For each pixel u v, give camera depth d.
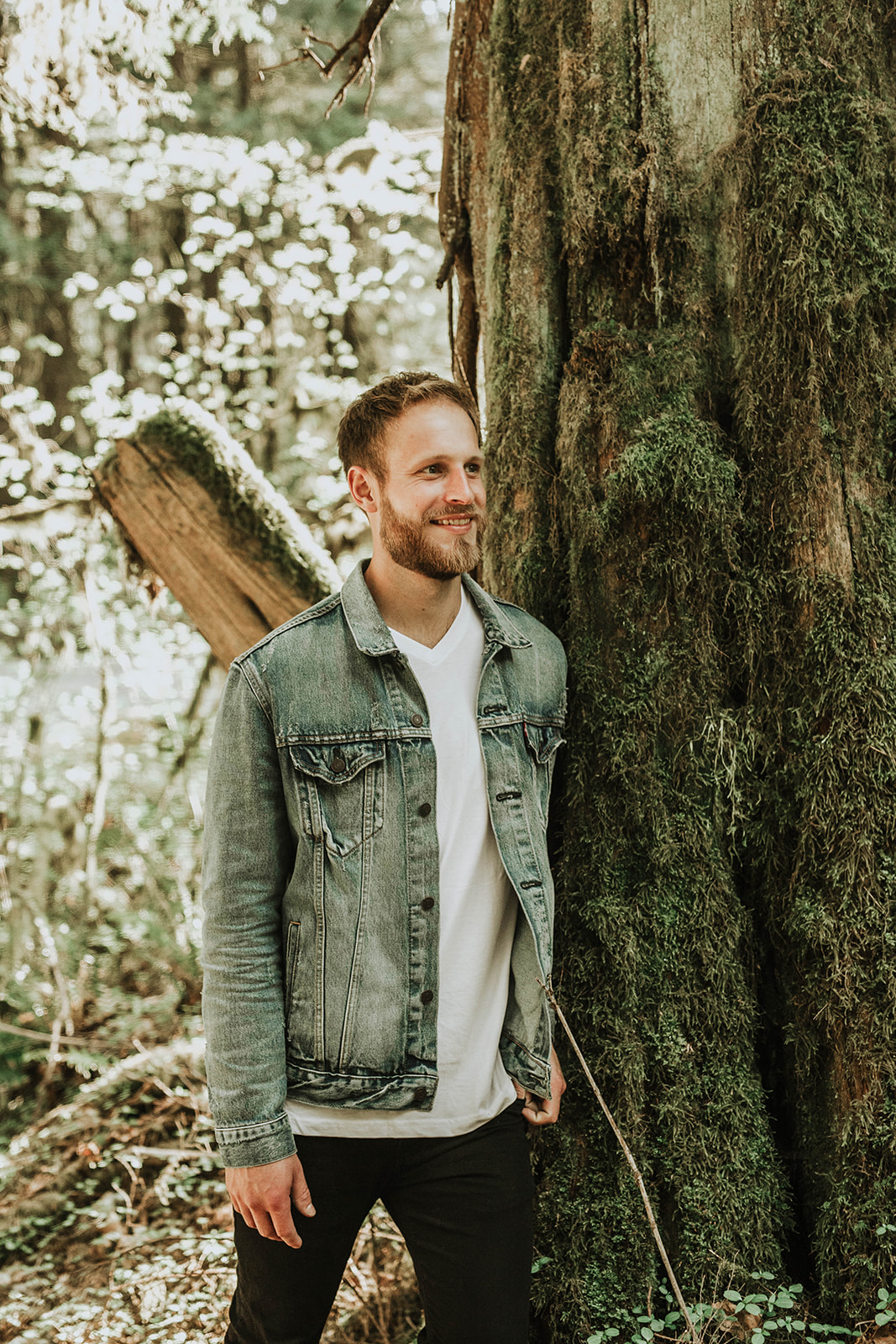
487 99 2.53
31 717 6.27
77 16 3.89
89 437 9.80
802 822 1.97
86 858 5.54
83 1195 3.44
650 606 2.00
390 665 1.64
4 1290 3.00
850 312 1.93
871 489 1.99
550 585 2.14
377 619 1.65
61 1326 2.69
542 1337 1.98
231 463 2.93
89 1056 4.18
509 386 2.19
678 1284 1.91
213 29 8.67
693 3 2.03
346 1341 2.38
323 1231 1.60
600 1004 1.99
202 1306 2.67
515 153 2.21
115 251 9.88
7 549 6.12
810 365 1.95
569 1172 1.99
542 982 1.66
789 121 1.94
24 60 3.98
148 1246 3.05
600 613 2.04
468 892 1.65
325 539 5.75
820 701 1.96
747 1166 1.95
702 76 2.04
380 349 8.40
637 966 1.98
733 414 2.05
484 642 1.75
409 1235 1.64
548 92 2.17
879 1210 1.88
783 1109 2.04
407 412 1.62
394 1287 2.47
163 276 6.66
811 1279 1.98
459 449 1.61
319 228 6.45
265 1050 1.56
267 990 1.58
